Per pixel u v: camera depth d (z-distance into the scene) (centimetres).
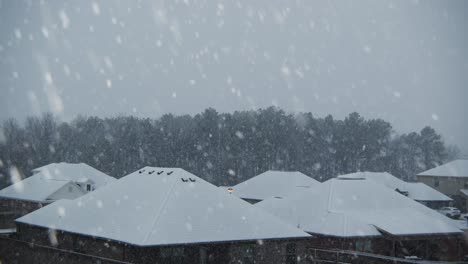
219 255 2356
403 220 3222
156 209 2412
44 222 2822
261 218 2600
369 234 2959
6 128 9306
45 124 9919
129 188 2814
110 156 9169
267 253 2466
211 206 2550
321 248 2994
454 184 7581
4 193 5481
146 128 9869
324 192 3541
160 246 2152
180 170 2833
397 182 6650
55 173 5716
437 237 3112
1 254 2769
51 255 2425
